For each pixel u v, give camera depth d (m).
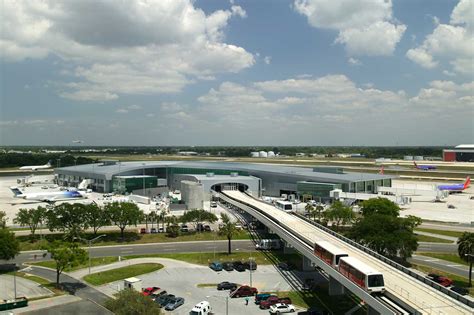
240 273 98.81
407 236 97.88
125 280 85.19
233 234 129.00
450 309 49.38
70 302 69.19
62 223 128.88
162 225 149.50
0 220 138.62
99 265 105.00
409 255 97.75
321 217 154.62
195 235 137.88
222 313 74.38
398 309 51.03
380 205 132.62
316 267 101.12
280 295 83.12
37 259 110.69
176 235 137.88
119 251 119.31
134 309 63.94
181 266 104.44
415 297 53.81
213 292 85.62
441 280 88.62
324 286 88.69
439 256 112.19
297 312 74.00
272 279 93.81
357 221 122.25
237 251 118.75
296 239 94.44
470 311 48.75
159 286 89.19
